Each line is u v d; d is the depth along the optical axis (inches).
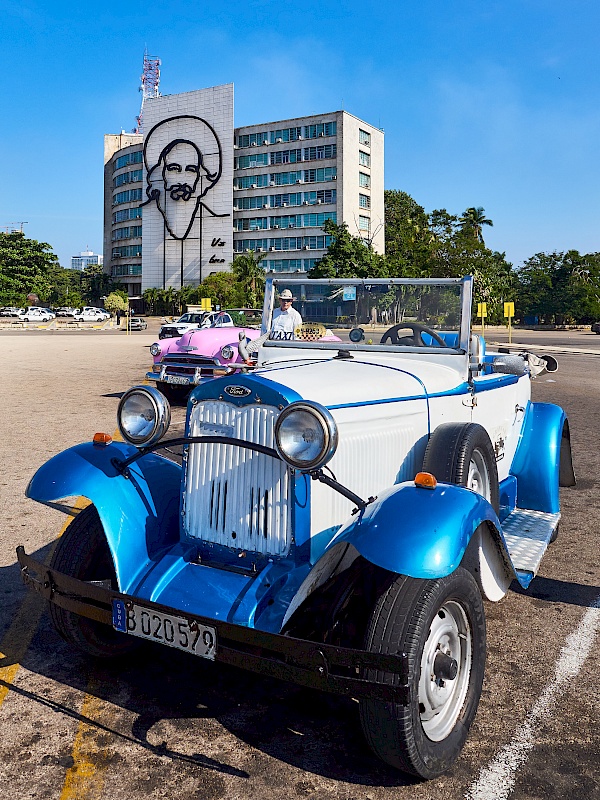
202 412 125.6
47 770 108.2
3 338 1636.3
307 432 108.0
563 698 129.4
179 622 109.7
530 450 206.2
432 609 102.1
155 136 3661.4
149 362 905.5
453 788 104.6
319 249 3366.1
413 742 99.0
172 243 3668.8
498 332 2437.3
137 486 134.3
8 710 124.8
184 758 111.4
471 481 148.3
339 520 125.6
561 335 2105.1
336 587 114.3
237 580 118.9
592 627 159.8
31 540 211.5
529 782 105.5
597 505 265.4
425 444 148.3
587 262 3034.0
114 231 4266.7
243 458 120.6
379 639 100.2
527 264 3277.6
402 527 103.3
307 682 98.7
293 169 3398.1
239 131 3523.6
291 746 115.0
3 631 156.3
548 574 194.2
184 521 128.6
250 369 146.1
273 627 108.2
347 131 3294.8
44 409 463.8
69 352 1113.4
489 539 125.0
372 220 3521.2
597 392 619.8
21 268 3814.0
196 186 3575.3
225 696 130.6
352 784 105.5
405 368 155.2
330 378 133.6
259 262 3415.4
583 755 112.2
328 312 182.5
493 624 161.6
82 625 133.5
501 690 132.4
